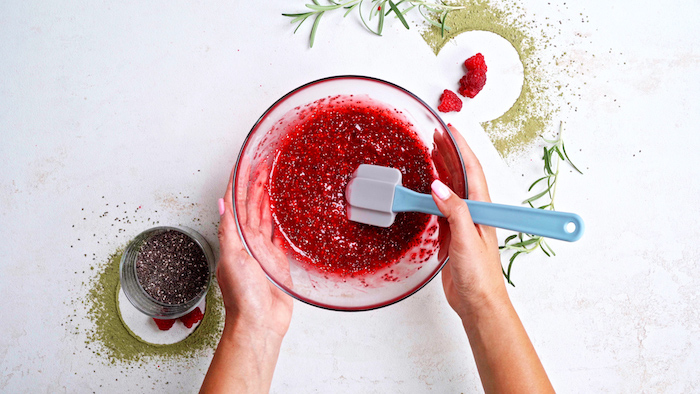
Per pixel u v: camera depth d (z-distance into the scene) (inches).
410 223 51.1
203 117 55.7
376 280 51.9
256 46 55.6
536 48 56.4
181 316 55.1
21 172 56.4
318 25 55.3
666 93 56.6
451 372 55.4
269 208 51.9
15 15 56.3
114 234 56.4
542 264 56.3
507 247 52.7
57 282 56.6
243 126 55.4
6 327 56.6
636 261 56.3
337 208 51.3
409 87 55.5
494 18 56.3
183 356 56.3
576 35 56.6
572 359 56.2
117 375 56.6
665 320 56.0
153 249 54.6
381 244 51.4
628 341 56.1
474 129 55.8
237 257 48.0
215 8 55.6
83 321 56.6
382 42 55.2
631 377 56.0
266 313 50.3
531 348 47.3
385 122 51.8
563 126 56.4
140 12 55.9
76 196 56.3
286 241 51.9
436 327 55.6
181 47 55.7
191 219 55.7
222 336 50.4
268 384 51.6
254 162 49.9
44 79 56.3
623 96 56.7
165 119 55.8
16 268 56.6
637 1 56.7
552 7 56.6
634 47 56.7
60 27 56.2
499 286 47.6
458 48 56.0
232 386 48.9
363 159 51.6
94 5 56.1
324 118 52.1
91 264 56.6
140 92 55.9
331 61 55.3
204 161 55.6
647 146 56.6
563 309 56.2
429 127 49.6
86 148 56.2
